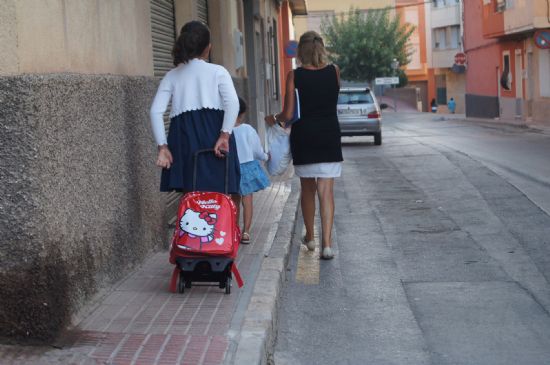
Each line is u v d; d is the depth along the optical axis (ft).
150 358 15.87
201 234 19.65
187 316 18.56
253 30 70.69
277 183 46.62
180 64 21.48
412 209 39.47
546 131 103.30
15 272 15.99
